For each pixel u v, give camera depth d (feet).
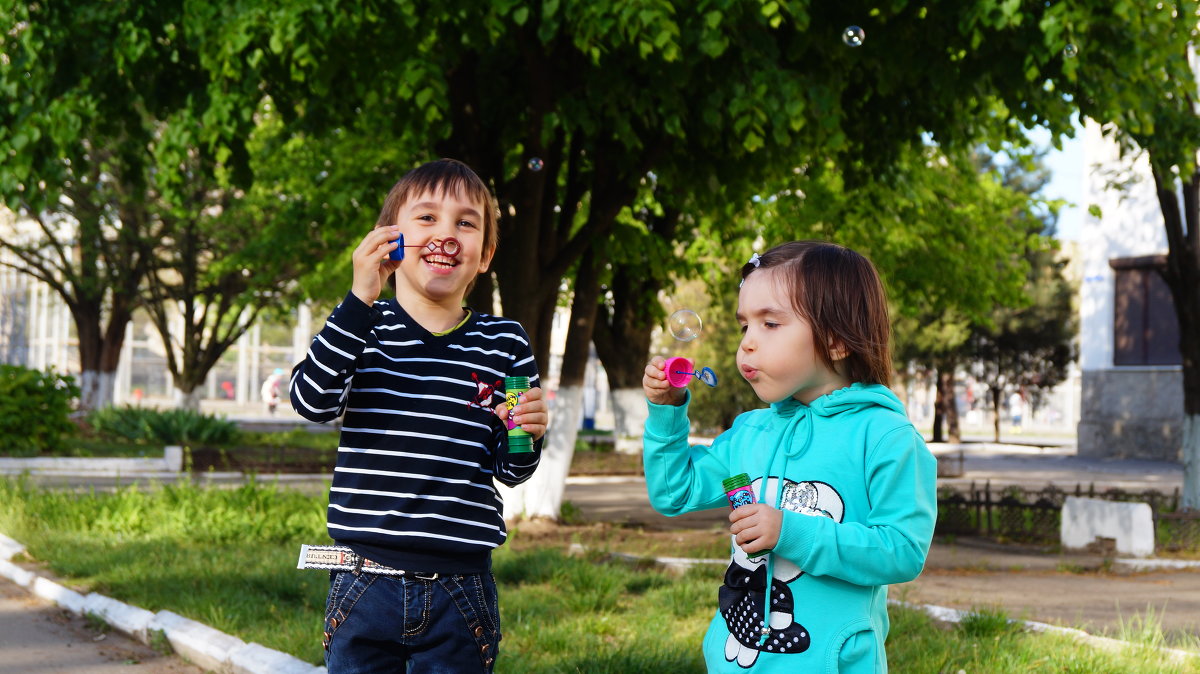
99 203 80.84
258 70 25.04
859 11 27.07
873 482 6.89
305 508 34.04
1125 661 15.93
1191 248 38.65
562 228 35.53
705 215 37.88
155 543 27.94
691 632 18.11
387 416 8.21
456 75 31.30
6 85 28.27
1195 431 39.27
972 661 15.79
